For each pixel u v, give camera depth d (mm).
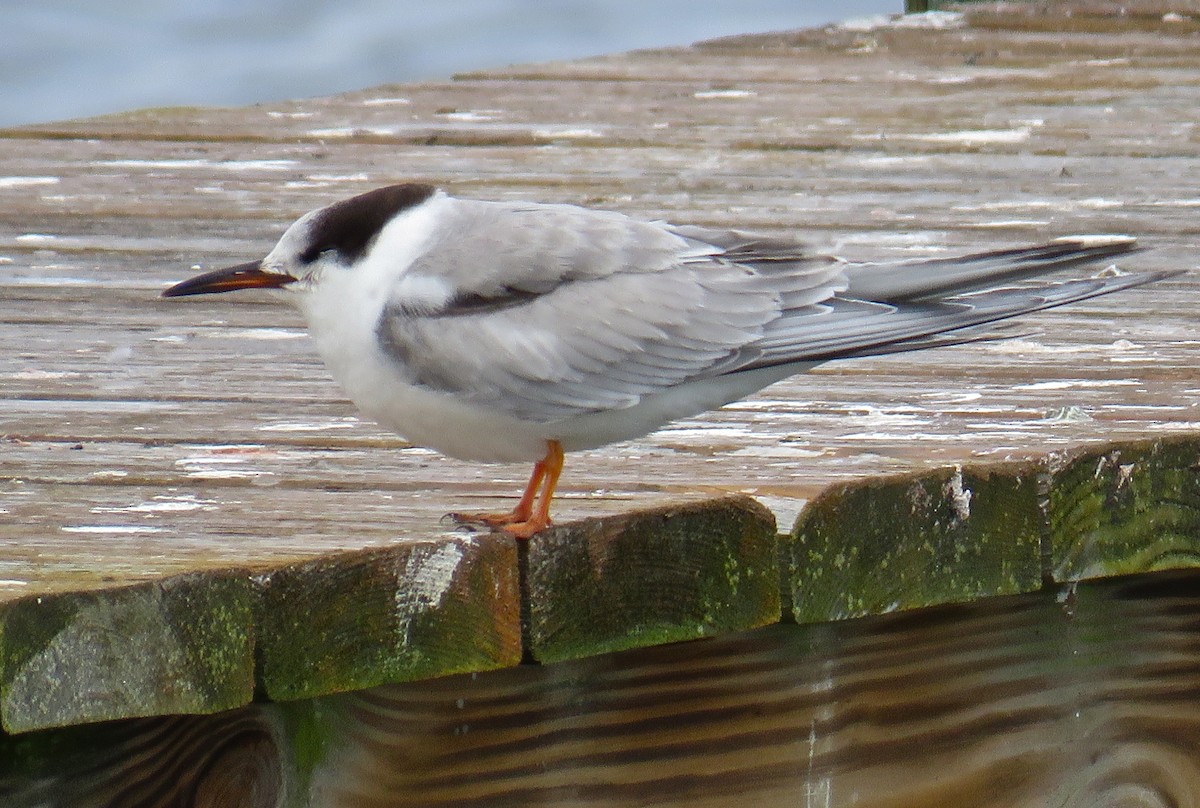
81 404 9906
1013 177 15148
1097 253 8352
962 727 7754
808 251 8586
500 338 8148
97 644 6000
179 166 15664
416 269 8289
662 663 7219
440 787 6934
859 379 10305
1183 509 7840
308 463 8852
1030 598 7863
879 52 20531
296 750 6672
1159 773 8102
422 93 18625
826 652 7484
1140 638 8023
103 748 6438
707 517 7051
